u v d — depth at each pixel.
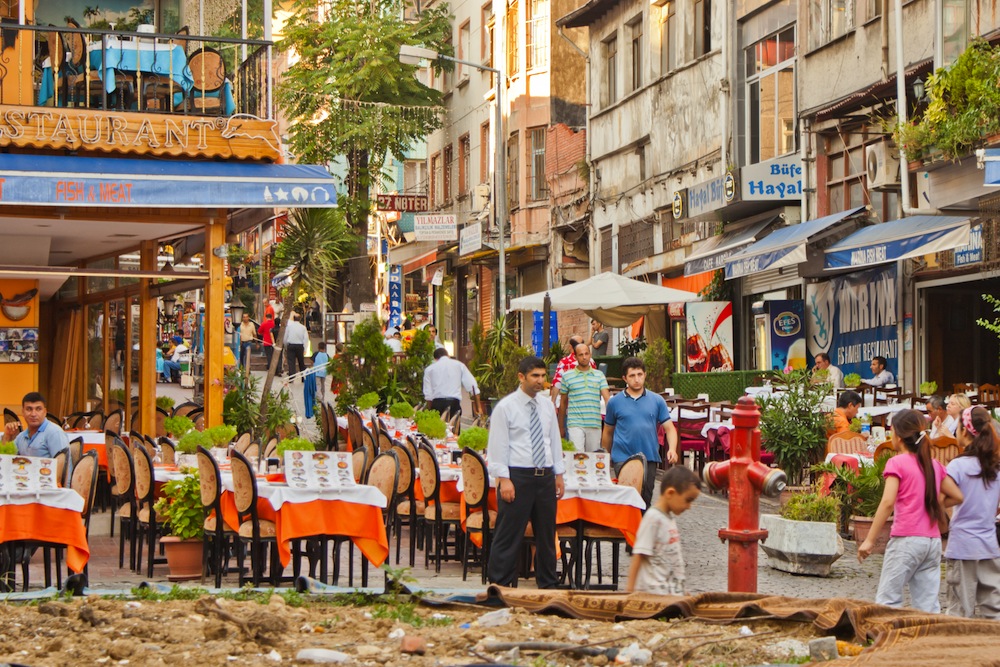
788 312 27.86
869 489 14.96
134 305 20.39
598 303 23.88
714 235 31.69
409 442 14.03
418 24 49.75
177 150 16.58
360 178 47.34
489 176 47.34
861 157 25.72
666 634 7.62
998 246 18.39
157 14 20.73
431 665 6.92
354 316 43.50
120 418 18.56
